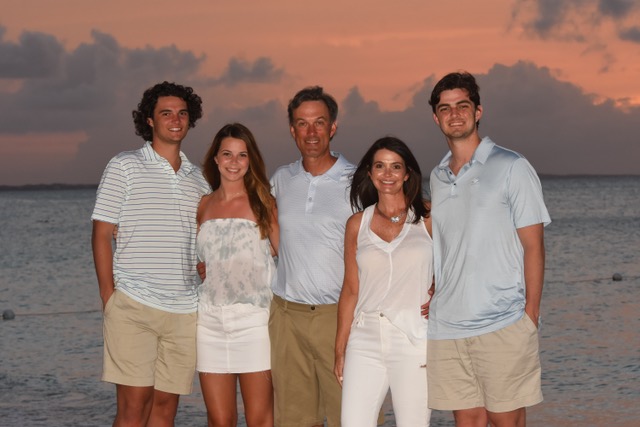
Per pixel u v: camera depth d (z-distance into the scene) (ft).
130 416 16.85
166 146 16.87
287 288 16.67
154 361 16.79
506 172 14.42
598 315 47.39
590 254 95.20
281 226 16.70
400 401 15.29
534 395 14.85
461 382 14.93
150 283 16.47
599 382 30.55
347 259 15.78
